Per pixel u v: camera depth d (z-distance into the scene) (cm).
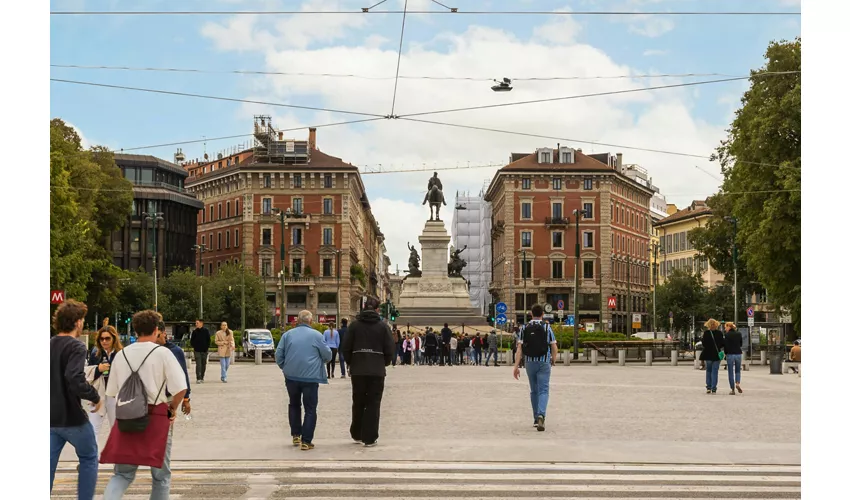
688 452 1612
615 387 3388
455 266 8638
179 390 1025
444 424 2056
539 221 12481
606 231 12469
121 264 11388
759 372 4866
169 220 11762
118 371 1024
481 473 1402
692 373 4612
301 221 11956
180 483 1316
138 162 11688
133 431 1006
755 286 7812
